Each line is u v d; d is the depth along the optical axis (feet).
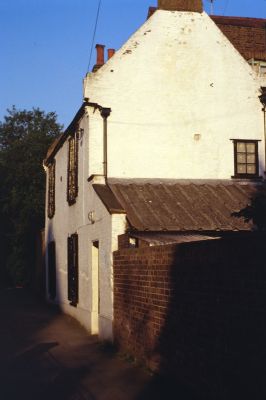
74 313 58.18
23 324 57.16
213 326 22.94
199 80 53.83
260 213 24.53
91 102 50.37
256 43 63.87
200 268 24.39
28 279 107.55
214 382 22.72
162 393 26.37
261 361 19.08
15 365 34.83
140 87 52.47
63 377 30.81
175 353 27.27
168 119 52.70
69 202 61.05
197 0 54.95
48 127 113.29
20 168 102.37
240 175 53.16
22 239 105.50
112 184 49.06
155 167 51.80
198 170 52.65
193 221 42.68
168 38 53.83
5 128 119.65
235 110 54.13
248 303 20.07
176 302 27.30
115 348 39.34
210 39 54.60
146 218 42.22
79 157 55.62
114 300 39.93
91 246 49.37
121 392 26.91
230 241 21.54
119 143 51.26
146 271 32.27
